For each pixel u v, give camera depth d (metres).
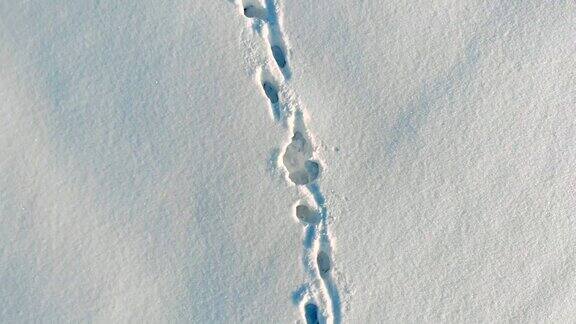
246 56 2.04
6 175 1.91
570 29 2.11
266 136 2.03
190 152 2.01
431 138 2.07
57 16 1.97
